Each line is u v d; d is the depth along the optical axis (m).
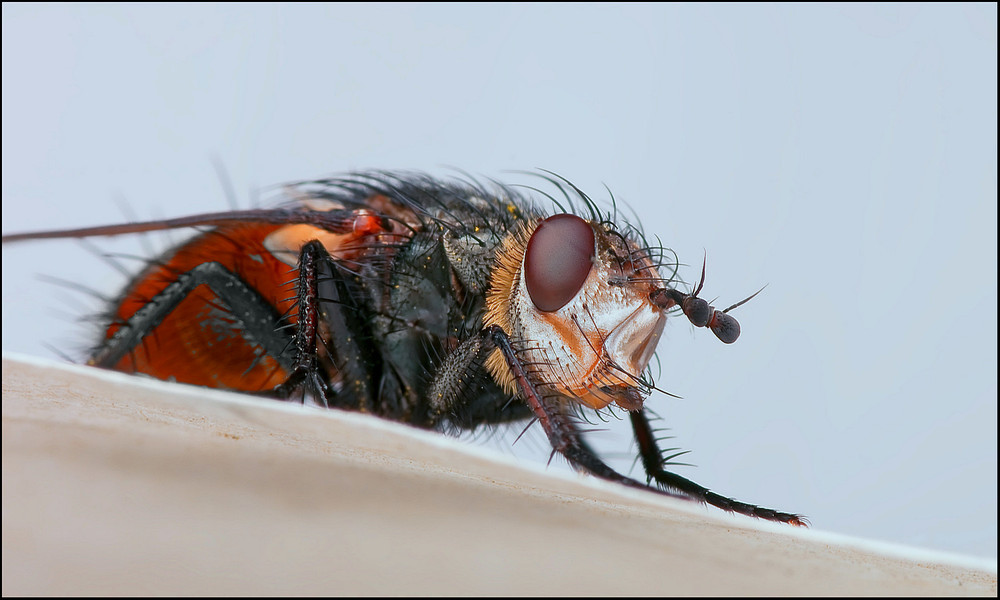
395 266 0.07
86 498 0.05
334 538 0.05
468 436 0.07
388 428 0.07
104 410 0.06
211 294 0.08
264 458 0.06
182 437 0.06
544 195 0.08
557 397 0.07
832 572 0.06
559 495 0.07
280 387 0.07
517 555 0.05
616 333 0.07
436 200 0.08
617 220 0.07
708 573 0.05
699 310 0.07
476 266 0.07
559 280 0.07
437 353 0.07
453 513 0.06
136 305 0.08
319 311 0.07
